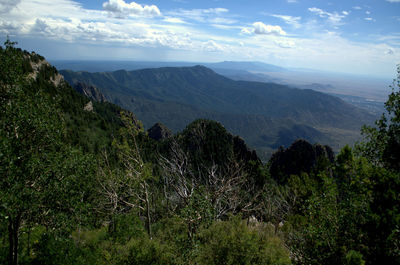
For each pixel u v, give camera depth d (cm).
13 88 1371
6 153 1104
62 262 1534
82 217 1382
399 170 1160
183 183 2147
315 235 1285
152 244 1681
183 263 1477
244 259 1384
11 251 1331
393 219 886
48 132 1369
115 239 2145
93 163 1528
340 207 1273
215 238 1572
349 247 1158
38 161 1211
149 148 6016
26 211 1206
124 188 2470
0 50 1384
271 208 2945
